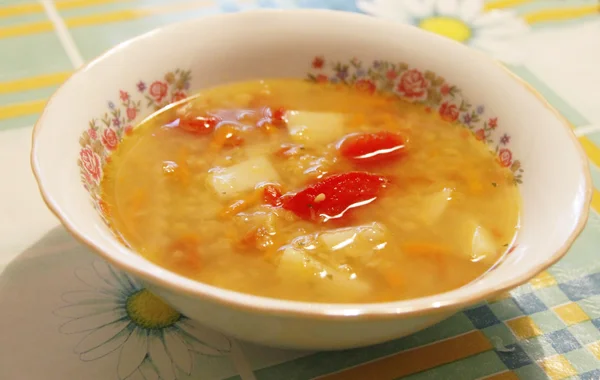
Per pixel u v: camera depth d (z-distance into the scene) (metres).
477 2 0.54
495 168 0.38
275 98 0.41
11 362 0.33
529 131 0.37
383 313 0.29
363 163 0.38
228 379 0.33
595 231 0.39
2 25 0.49
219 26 0.40
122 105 0.37
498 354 0.34
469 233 0.35
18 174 0.40
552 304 0.36
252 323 0.30
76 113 0.35
